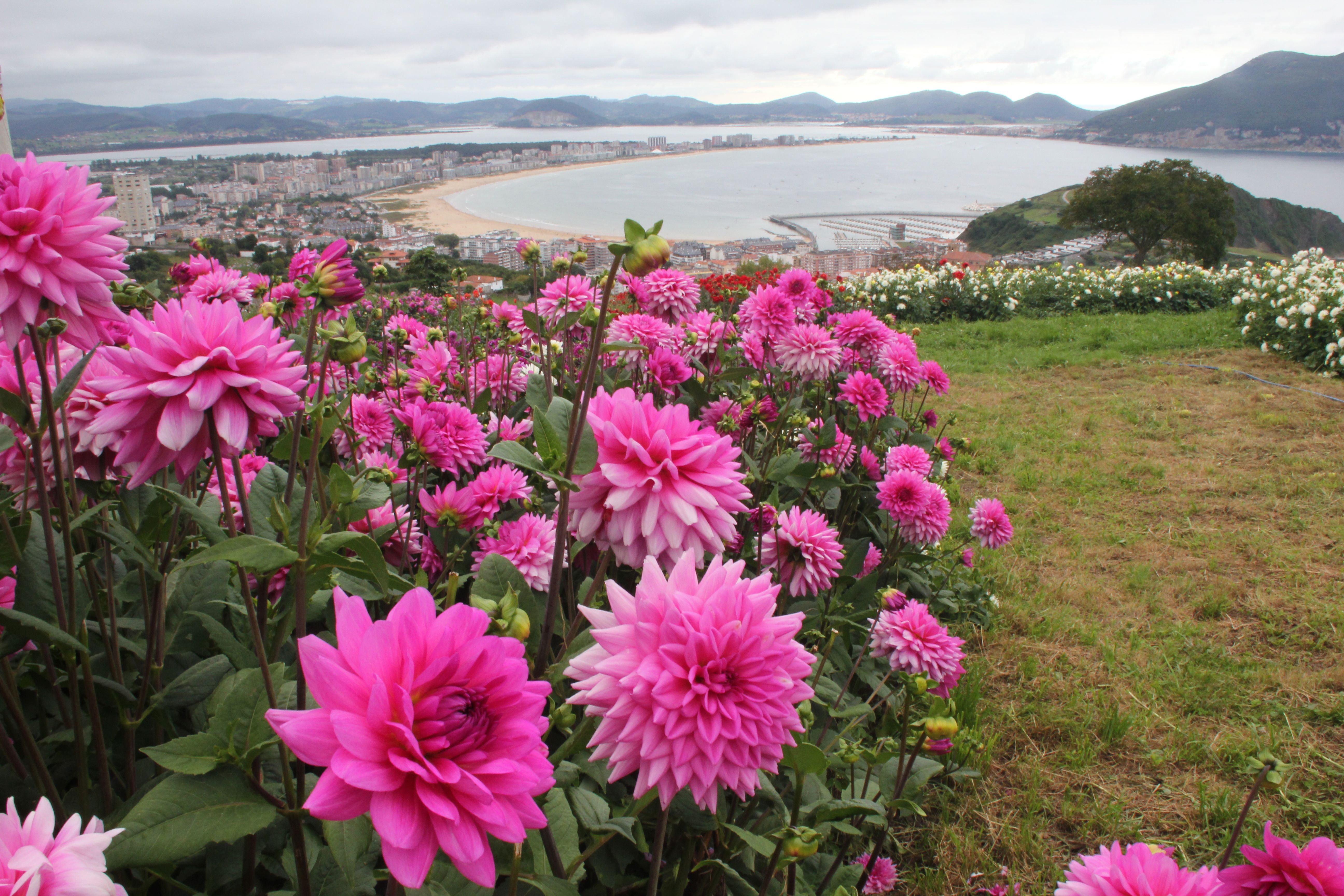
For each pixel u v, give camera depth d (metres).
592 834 1.32
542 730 0.78
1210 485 5.79
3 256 0.98
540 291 3.59
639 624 1.02
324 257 1.25
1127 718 3.15
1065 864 2.53
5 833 0.73
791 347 3.24
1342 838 2.67
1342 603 4.19
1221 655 3.74
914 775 2.00
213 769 0.90
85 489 1.30
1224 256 35.62
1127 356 9.91
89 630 1.39
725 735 0.99
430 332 3.22
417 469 2.04
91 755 1.32
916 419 4.46
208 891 1.15
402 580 1.02
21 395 1.06
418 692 0.76
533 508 2.12
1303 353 9.16
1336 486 5.67
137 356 0.92
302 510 1.02
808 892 1.77
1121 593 4.35
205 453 1.06
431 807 0.69
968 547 4.64
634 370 3.20
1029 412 7.71
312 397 2.03
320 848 1.17
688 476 1.21
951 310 14.30
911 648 2.26
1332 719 3.28
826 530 2.21
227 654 1.17
